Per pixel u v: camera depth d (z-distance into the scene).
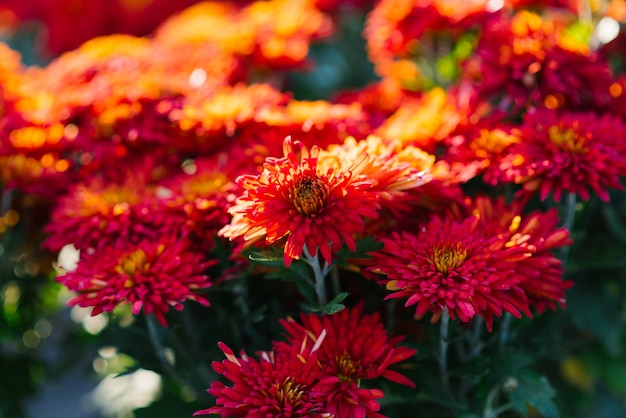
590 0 0.56
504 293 0.39
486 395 0.45
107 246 0.45
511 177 0.45
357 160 0.39
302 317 0.42
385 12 0.61
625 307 0.58
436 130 0.50
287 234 0.40
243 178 0.40
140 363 0.49
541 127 0.46
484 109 0.53
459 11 0.57
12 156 0.53
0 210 0.56
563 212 0.49
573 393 0.58
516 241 0.41
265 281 0.48
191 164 0.56
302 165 0.39
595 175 0.43
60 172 0.54
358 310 0.43
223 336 0.49
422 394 0.45
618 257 0.52
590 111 0.50
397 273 0.40
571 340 0.54
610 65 0.56
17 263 0.60
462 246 0.40
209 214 0.45
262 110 0.51
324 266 0.43
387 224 0.45
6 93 0.58
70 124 0.56
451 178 0.45
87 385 0.91
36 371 0.63
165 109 0.53
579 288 0.53
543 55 0.50
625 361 0.57
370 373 0.40
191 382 0.50
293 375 0.38
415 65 0.63
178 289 0.42
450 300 0.39
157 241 0.45
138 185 0.50
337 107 0.53
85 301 0.42
